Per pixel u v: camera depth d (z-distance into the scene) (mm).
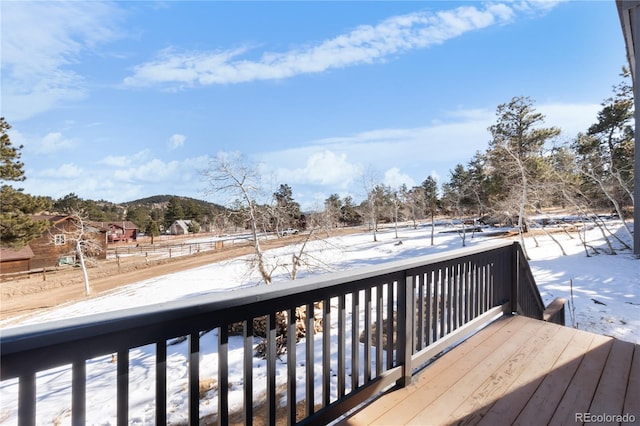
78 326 814
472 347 2553
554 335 2777
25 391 759
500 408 1758
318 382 3871
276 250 15086
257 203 10211
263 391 3867
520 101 19391
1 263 22109
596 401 1813
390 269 1860
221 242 29484
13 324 11602
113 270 21625
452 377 2102
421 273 2182
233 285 13180
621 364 2248
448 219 38969
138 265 22719
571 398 1846
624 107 19469
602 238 16484
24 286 18328
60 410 3875
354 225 37281
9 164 13734
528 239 18078
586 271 10742
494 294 3090
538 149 18469
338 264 14289
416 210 35438
